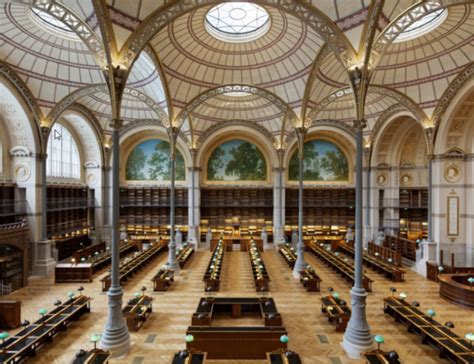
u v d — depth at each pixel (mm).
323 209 26859
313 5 9078
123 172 26359
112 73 8859
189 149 24141
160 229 26359
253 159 26547
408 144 24078
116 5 8547
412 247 19609
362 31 8883
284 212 24906
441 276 13805
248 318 11219
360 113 9234
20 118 15766
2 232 13742
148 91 17812
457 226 16984
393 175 23844
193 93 17594
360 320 8734
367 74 9086
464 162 16906
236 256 21328
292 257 18969
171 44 14477
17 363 8070
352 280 14805
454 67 15117
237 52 16016
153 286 14648
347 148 26750
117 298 8859
